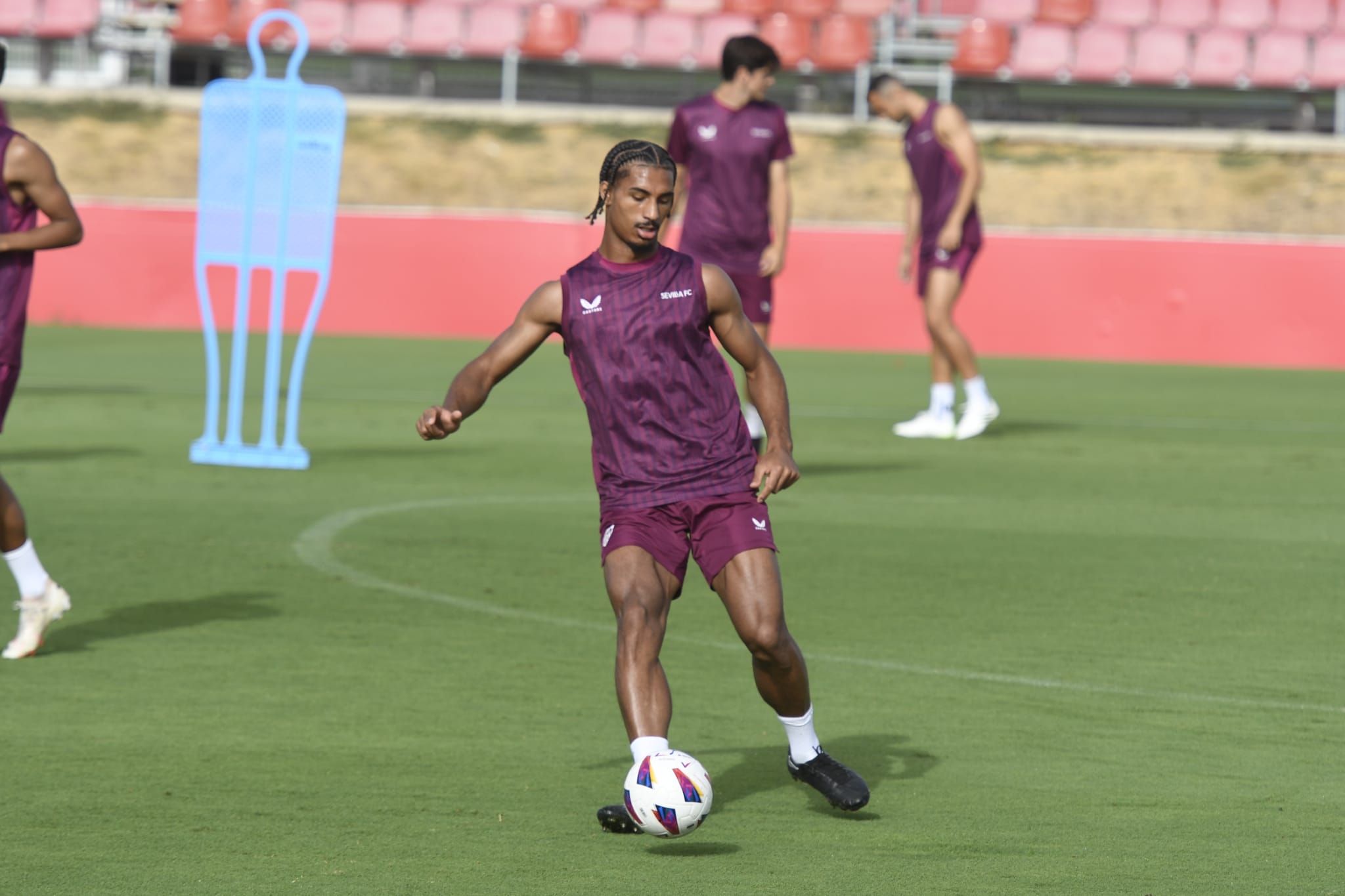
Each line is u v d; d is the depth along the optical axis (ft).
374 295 258.16
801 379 208.95
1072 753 56.75
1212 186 309.22
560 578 86.74
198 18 327.06
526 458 134.31
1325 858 45.88
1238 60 323.16
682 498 47.34
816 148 313.12
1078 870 44.62
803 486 121.70
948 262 147.84
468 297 257.14
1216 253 245.04
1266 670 69.15
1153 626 77.30
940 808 50.39
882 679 66.69
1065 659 70.54
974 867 44.75
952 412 153.69
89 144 312.50
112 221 258.37
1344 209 303.89
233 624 74.84
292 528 99.76
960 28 342.64
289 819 48.32
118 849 45.37
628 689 44.62
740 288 119.14
